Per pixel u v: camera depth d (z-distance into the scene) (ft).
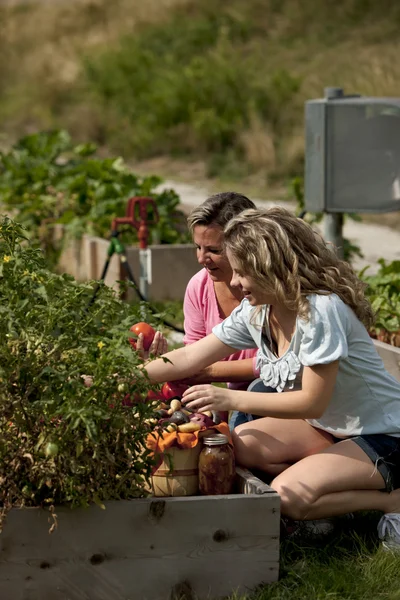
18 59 90.84
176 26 83.97
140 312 13.03
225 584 12.12
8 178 38.42
